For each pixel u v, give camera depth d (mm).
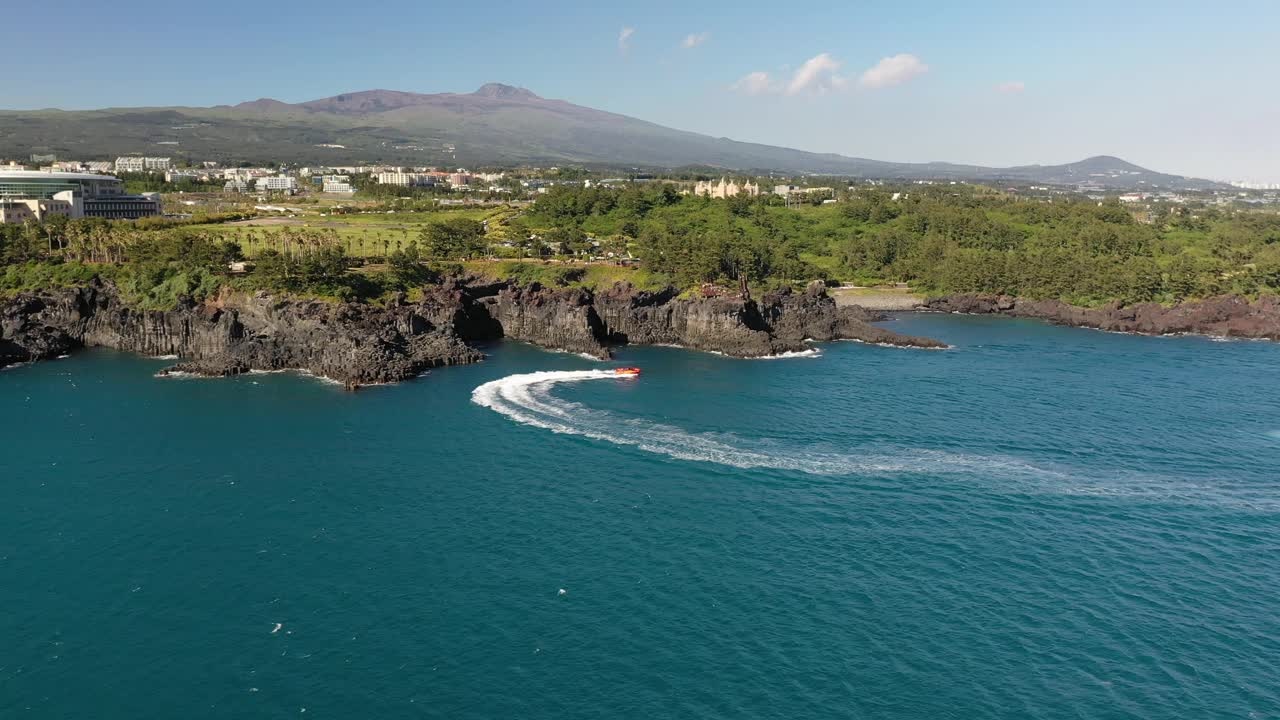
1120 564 100938
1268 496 121812
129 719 75062
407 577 97375
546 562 100625
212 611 90875
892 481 126125
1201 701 76688
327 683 79438
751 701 76562
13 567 99625
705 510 115250
